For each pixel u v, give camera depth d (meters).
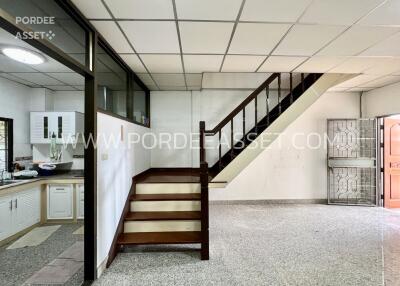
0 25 1.32
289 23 2.22
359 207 4.74
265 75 4.07
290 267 2.50
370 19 2.15
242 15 2.08
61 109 4.61
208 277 2.33
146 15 2.08
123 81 3.61
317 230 3.50
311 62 3.29
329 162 4.91
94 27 2.27
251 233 3.40
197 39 2.56
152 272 2.42
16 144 4.01
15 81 3.96
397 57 3.09
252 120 4.89
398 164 4.81
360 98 5.07
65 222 3.98
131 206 3.35
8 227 3.20
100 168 2.39
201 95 4.92
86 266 2.24
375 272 2.40
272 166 4.96
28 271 2.48
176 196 3.46
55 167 4.42
